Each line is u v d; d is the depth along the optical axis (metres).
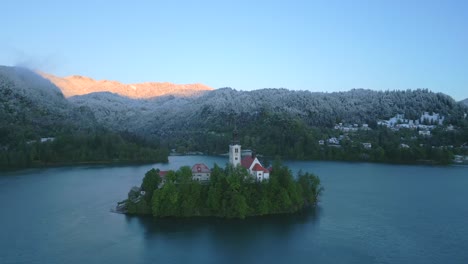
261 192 183.25
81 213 188.88
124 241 149.25
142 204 184.38
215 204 175.50
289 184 186.62
